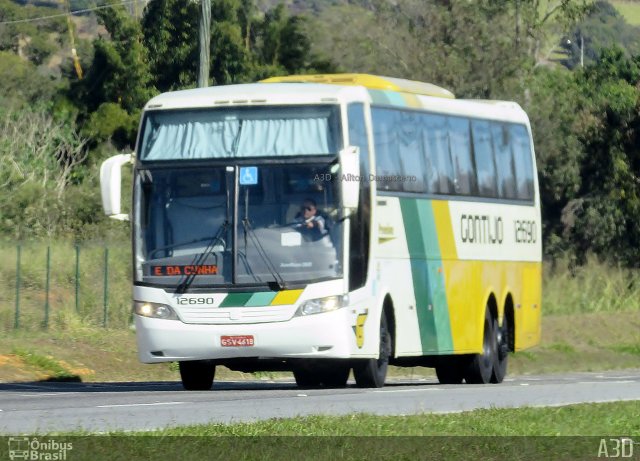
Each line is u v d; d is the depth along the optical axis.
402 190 63.03
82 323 86.25
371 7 182.12
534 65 180.88
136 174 57.66
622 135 156.50
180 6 160.38
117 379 76.81
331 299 55.84
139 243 57.22
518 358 102.25
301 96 57.66
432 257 65.81
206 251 56.41
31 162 124.06
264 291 55.84
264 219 56.44
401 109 63.94
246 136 57.31
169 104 58.16
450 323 67.69
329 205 56.44
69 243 102.44
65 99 158.12
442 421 39.34
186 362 61.75
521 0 179.75
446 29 171.88
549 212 160.75
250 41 179.62
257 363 59.69
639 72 184.50
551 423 39.56
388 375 93.06
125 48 158.25
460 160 70.00
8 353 75.25
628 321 124.50
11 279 90.00
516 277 77.06
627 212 153.00
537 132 159.00
